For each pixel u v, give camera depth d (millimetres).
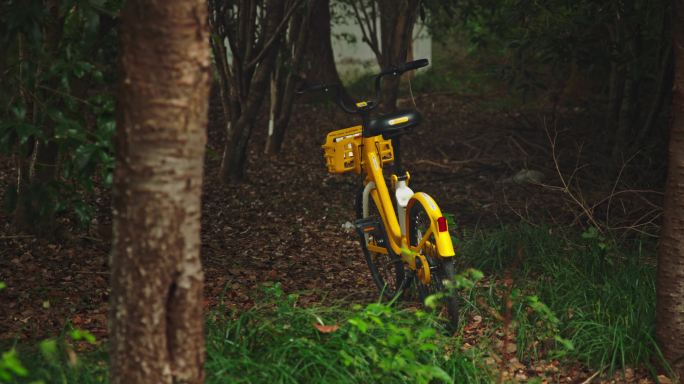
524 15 8172
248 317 4105
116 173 2678
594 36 8352
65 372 3516
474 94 13227
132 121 2607
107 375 3490
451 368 4043
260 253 6586
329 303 5203
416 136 10953
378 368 3750
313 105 12219
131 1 2559
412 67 5121
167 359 2730
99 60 6848
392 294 5324
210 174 9125
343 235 7090
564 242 6047
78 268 5945
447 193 8445
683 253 4125
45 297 5316
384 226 5199
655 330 4320
